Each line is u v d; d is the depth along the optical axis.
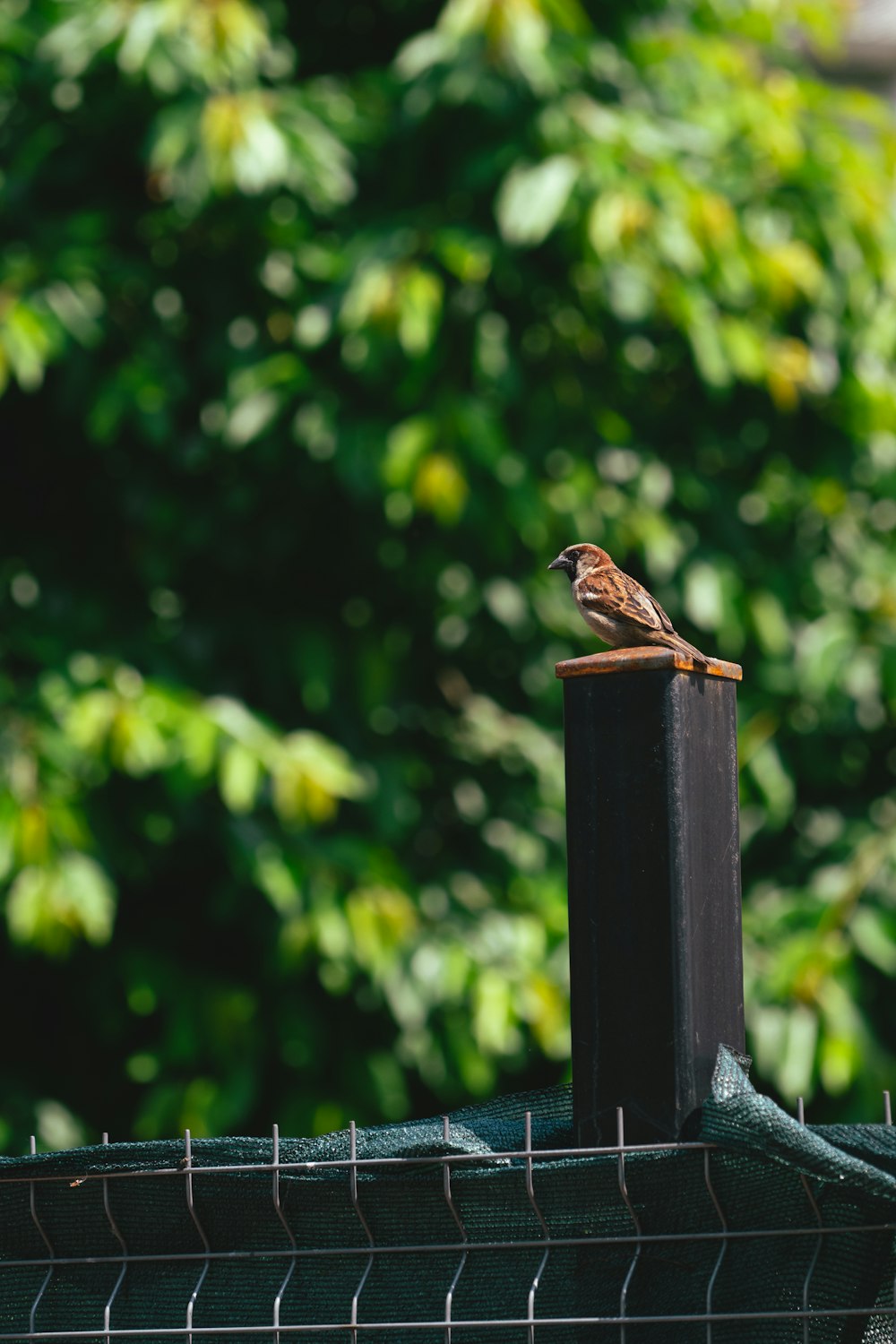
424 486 9.78
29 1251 4.12
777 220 11.20
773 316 11.14
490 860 11.14
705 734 3.77
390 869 10.28
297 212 10.63
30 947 9.55
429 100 10.30
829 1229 3.30
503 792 11.34
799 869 11.38
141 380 10.09
